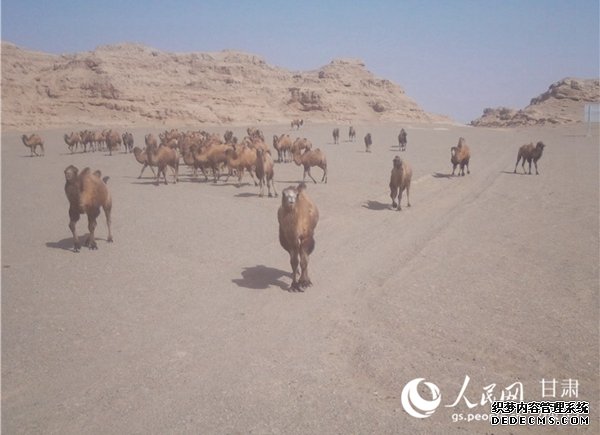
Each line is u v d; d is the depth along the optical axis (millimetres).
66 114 83625
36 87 86312
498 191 23391
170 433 5422
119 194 20797
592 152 44344
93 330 7965
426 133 78688
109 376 6598
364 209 18516
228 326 8234
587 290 10125
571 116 126375
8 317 8391
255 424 5594
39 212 17250
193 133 37812
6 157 39094
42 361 6957
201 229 14734
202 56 179000
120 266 11234
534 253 12945
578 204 19828
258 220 16047
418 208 18984
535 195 22203
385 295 9773
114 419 5664
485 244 13836
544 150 47094
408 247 13438
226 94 113000
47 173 28734
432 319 8625
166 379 6539
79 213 12109
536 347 7617
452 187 24531
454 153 27969
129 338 7711
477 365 7070
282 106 127500
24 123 75062
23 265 11227
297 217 9258
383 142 55719
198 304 9125
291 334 7988
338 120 123625
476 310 9047
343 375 6754
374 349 7461
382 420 5727
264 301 9352
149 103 92500
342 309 9070
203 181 24938
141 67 130750
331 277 10820
